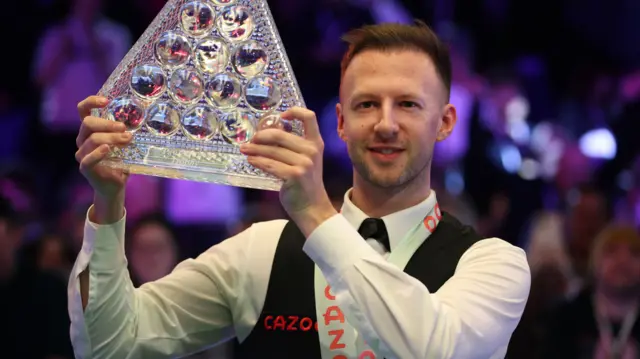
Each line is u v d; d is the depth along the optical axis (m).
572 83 10.33
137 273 5.73
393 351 2.30
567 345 5.18
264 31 2.55
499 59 10.68
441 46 2.71
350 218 2.75
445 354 2.31
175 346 2.72
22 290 5.35
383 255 2.72
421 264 2.69
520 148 9.32
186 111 2.42
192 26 2.54
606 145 9.73
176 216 7.63
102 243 2.52
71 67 8.59
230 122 2.41
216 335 2.82
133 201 7.39
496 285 2.54
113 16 9.12
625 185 9.30
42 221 7.20
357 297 2.32
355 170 2.76
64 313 5.42
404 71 2.61
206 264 2.78
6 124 8.65
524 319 5.45
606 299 5.12
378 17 9.48
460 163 9.02
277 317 2.69
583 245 6.93
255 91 2.42
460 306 2.44
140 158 2.43
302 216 2.37
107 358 2.58
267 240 2.79
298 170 2.31
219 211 7.73
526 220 8.20
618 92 10.23
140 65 2.48
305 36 9.25
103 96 2.53
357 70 2.65
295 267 2.72
